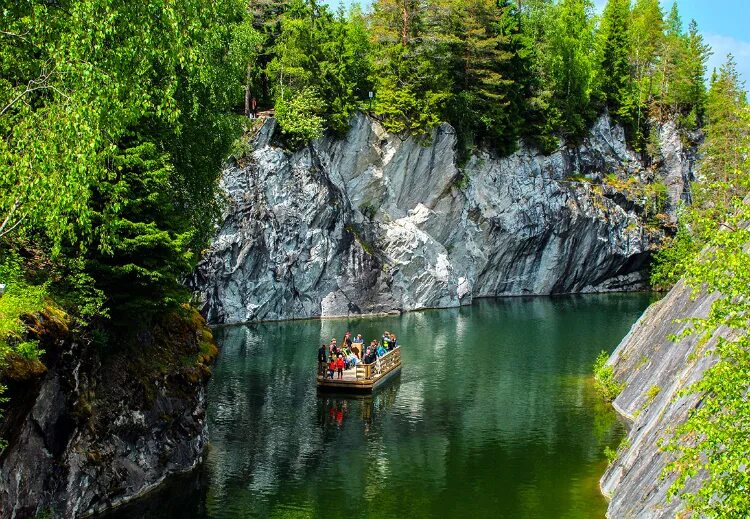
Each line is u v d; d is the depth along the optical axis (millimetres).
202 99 28750
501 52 76500
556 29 88062
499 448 25891
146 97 15820
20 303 16531
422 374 38500
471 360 42469
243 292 58125
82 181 13453
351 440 26734
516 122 80625
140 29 14820
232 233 56875
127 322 20469
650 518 15312
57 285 18609
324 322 60156
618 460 22188
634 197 91000
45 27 14109
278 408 31141
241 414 30047
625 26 98812
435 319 62625
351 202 69062
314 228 62844
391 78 71062
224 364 40219
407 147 72000
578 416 30031
